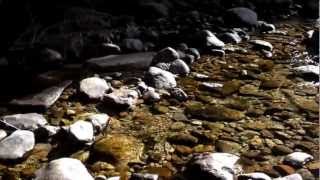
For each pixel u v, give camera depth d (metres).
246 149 1.30
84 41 2.16
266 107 1.55
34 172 1.18
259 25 2.52
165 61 1.92
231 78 1.81
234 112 1.51
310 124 1.44
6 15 2.07
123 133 1.39
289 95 1.64
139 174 1.16
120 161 1.24
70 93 1.67
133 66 1.91
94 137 1.36
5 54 2.01
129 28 2.39
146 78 1.73
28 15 2.17
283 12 2.85
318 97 1.63
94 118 1.41
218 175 1.11
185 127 1.43
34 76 1.81
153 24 2.51
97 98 1.60
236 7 2.80
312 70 1.81
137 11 2.63
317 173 1.17
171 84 1.71
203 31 2.21
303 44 2.22
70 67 1.92
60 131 1.35
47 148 1.30
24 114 1.45
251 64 1.96
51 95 1.61
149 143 1.33
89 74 1.84
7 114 1.51
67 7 2.41
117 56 2.01
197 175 1.14
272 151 1.29
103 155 1.26
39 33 2.16
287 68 1.91
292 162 1.21
